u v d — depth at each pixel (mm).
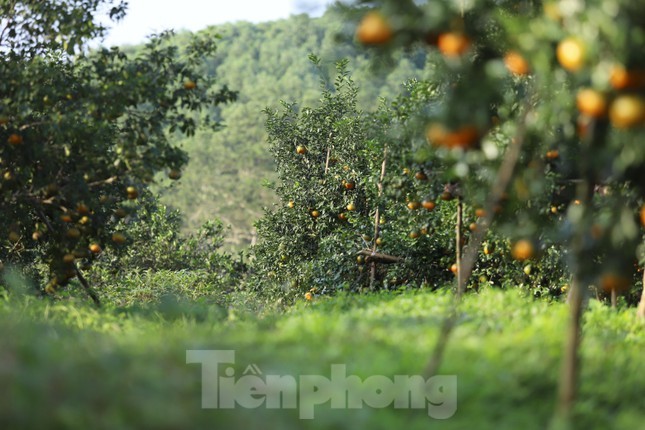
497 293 11812
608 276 7332
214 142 92688
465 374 7422
